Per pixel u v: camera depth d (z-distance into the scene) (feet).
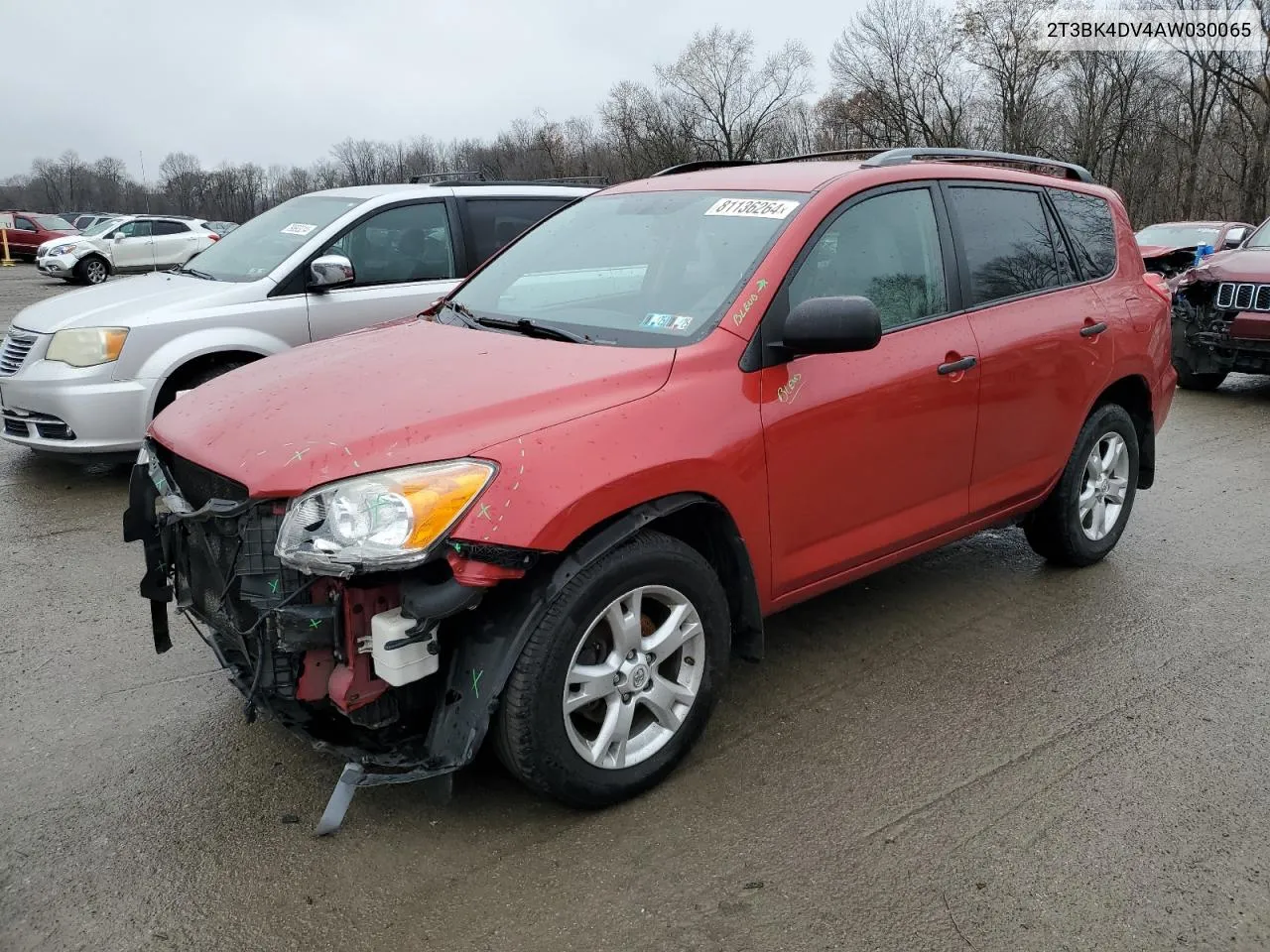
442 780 8.60
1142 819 9.53
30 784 10.09
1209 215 134.00
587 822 9.47
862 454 11.30
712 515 10.12
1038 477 14.19
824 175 12.06
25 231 111.75
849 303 9.64
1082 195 15.56
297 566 8.13
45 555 16.61
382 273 21.90
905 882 8.65
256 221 23.52
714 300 10.61
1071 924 8.14
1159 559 16.55
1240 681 12.34
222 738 10.96
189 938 8.02
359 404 9.16
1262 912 8.30
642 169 184.85
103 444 19.25
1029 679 12.36
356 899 8.45
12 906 8.36
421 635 8.30
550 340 10.77
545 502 8.43
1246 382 34.63
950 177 13.12
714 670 10.21
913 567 16.17
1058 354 13.85
